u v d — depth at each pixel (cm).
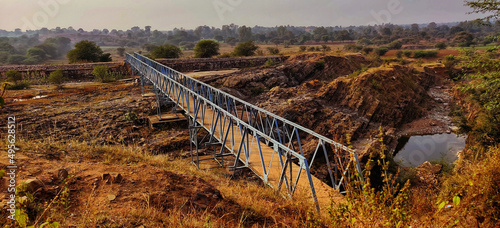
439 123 3666
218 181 1008
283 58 5375
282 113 2828
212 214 573
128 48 15888
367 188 349
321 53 5241
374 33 17425
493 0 1158
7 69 3647
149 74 2844
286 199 782
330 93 3541
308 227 469
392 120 3469
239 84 3544
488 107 1362
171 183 641
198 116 1891
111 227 432
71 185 564
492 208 415
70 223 429
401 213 329
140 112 2492
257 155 1277
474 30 15425
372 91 3556
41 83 3522
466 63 1390
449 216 385
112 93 3053
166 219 494
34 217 422
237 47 6419
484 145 1625
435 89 5103
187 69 4597
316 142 2455
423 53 8100
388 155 2280
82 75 3941
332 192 834
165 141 2062
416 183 1777
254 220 607
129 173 658
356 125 3006
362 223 331
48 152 830
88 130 2088
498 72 1259
